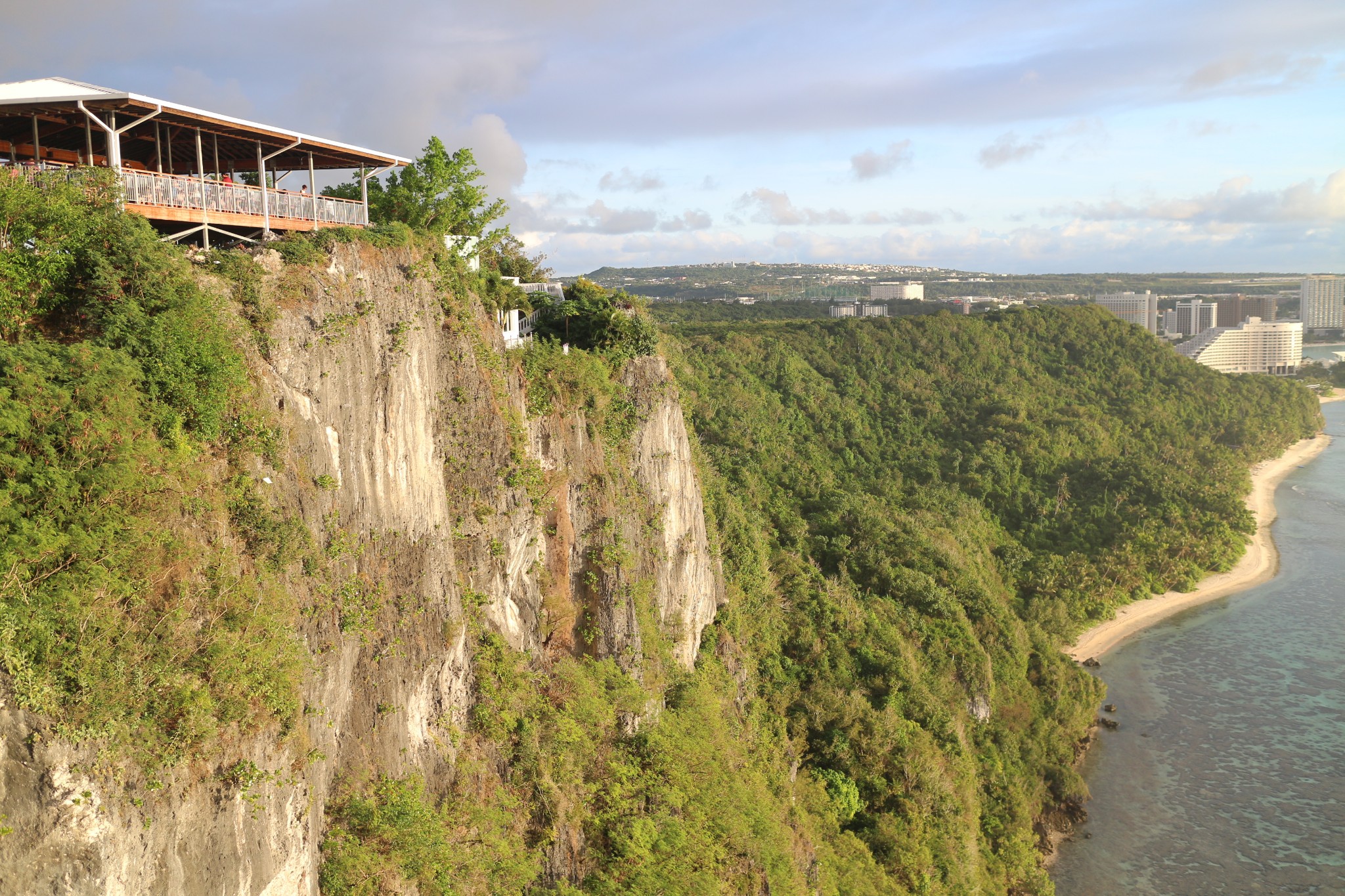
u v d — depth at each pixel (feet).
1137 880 179.83
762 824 122.93
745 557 206.28
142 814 45.78
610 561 121.60
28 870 40.63
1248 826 194.59
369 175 105.50
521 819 89.61
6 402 46.09
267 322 66.95
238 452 61.36
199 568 54.24
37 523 45.37
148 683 47.91
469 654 89.10
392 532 78.28
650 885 98.17
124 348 54.54
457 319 92.53
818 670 197.47
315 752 62.13
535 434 111.96
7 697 41.47
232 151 96.73
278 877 55.72
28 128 82.89
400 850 68.39
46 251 56.65
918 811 170.40
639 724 119.34
